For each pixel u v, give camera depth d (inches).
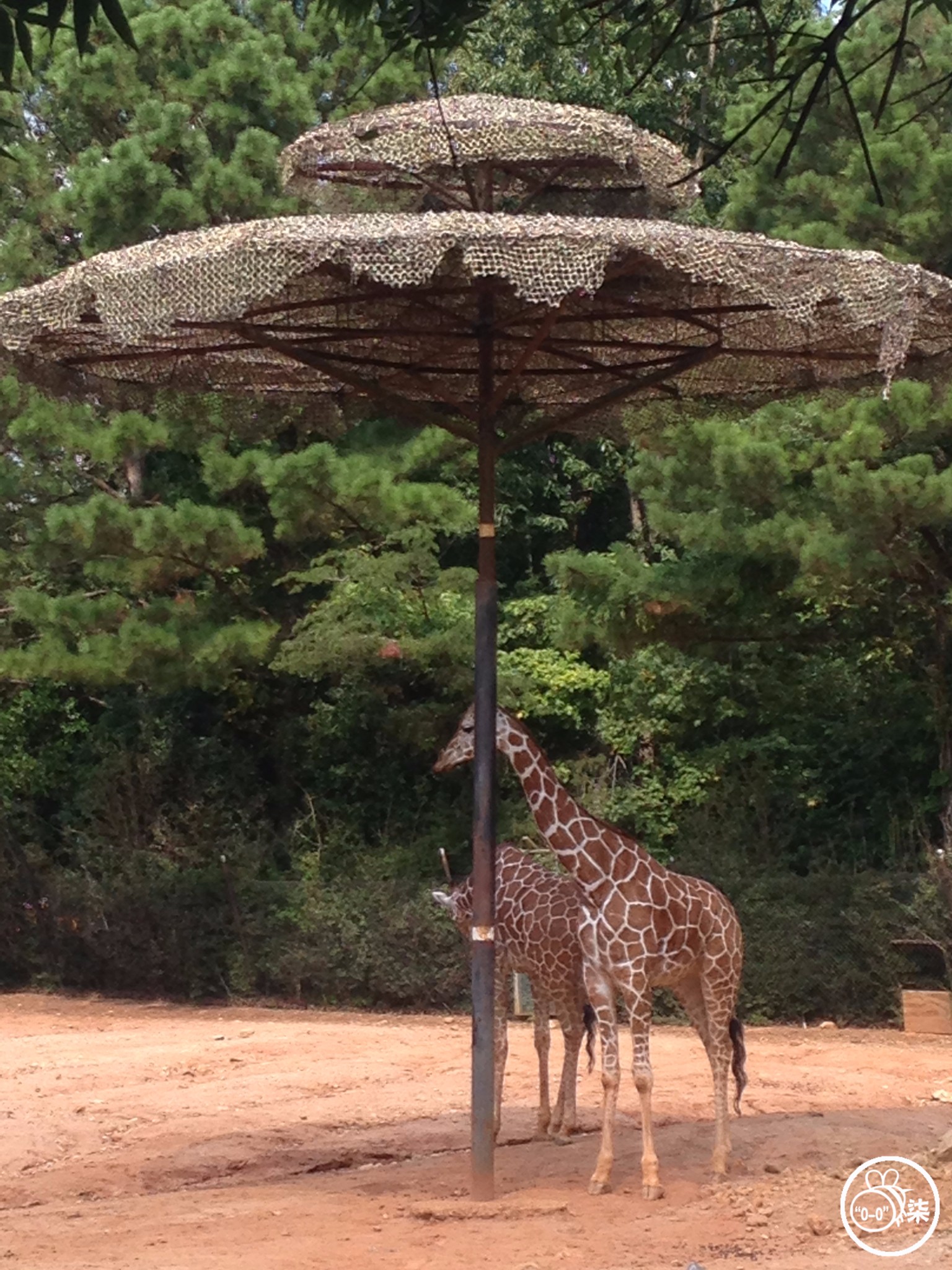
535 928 367.2
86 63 816.9
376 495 690.8
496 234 268.4
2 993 804.0
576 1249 269.1
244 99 821.9
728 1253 268.8
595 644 745.6
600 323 352.8
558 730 871.1
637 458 695.1
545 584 985.5
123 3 850.1
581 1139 375.2
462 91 890.7
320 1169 362.3
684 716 797.2
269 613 817.5
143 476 849.5
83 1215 315.6
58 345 337.4
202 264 275.3
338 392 383.2
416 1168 351.9
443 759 341.1
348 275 302.2
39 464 775.1
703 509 662.5
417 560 751.7
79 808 872.3
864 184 659.4
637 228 278.2
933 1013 632.4
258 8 876.6
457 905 399.2
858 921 660.7
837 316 324.5
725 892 689.0
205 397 390.0
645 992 312.8
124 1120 421.7
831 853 733.9
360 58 839.7
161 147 786.8
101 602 739.4
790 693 768.3
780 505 624.7
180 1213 310.2
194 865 812.0
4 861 827.4
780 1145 351.3
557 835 315.6
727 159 808.3
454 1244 272.8
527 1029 631.2
